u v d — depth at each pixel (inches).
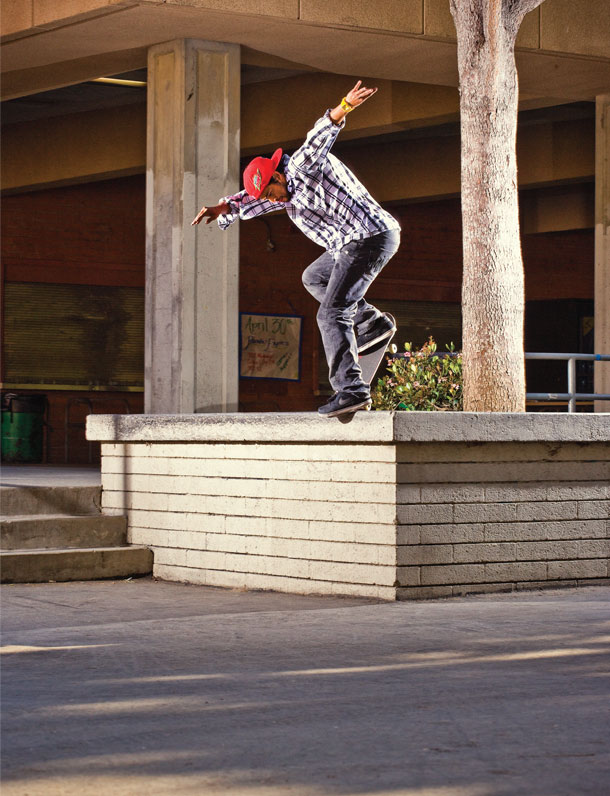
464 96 395.9
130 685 218.8
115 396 894.4
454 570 329.7
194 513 380.5
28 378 868.0
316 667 234.8
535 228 959.6
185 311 516.4
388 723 188.1
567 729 183.9
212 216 305.7
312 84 692.7
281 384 928.9
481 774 160.2
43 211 871.1
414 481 323.9
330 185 286.7
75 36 521.7
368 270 291.7
